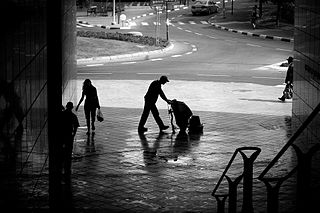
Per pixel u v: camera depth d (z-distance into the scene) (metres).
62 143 14.83
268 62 41.72
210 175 15.02
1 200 7.25
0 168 7.18
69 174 14.73
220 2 85.38
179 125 20.86
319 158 12.21
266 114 24.47
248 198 10.19
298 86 16.55
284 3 63.34
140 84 32.44
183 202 12.59
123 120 23.00
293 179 14.05
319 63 13.30
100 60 43.41
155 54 46.22
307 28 15.05
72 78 22.22
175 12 78.56
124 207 12.20
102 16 74.75
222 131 21.08
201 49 48.59
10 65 7.88
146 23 66.94
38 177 10.97
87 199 12.80
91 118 22.25
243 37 55.69
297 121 16.66
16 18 8.45
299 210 7.59
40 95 11.52
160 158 16.97
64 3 18.41
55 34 15.24
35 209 10.46
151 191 13.47
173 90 30.47
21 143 8.85
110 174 15.04
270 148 18.28
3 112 7.38
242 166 15.96
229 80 34.09
